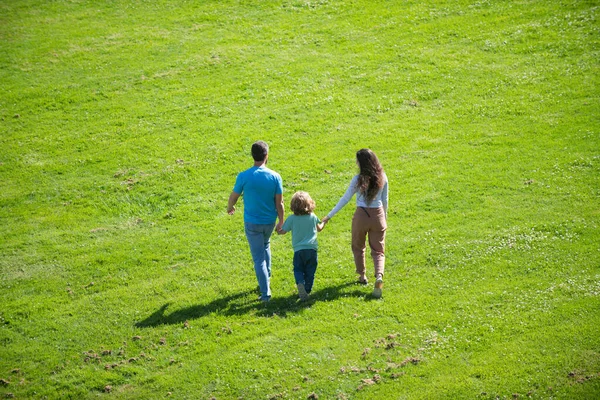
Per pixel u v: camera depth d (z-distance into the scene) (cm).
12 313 1169
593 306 1049
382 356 984
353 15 2869
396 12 2856
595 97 2011
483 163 1705
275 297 1177
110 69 2486
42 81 2403
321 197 1593
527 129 1872
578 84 2111
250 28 2803
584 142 1745
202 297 1198
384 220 1126
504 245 1291
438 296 1138
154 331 1090
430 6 2881
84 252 1405
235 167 1794
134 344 1059
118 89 2331
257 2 3072
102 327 1112
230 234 1461
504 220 1404
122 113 2153
